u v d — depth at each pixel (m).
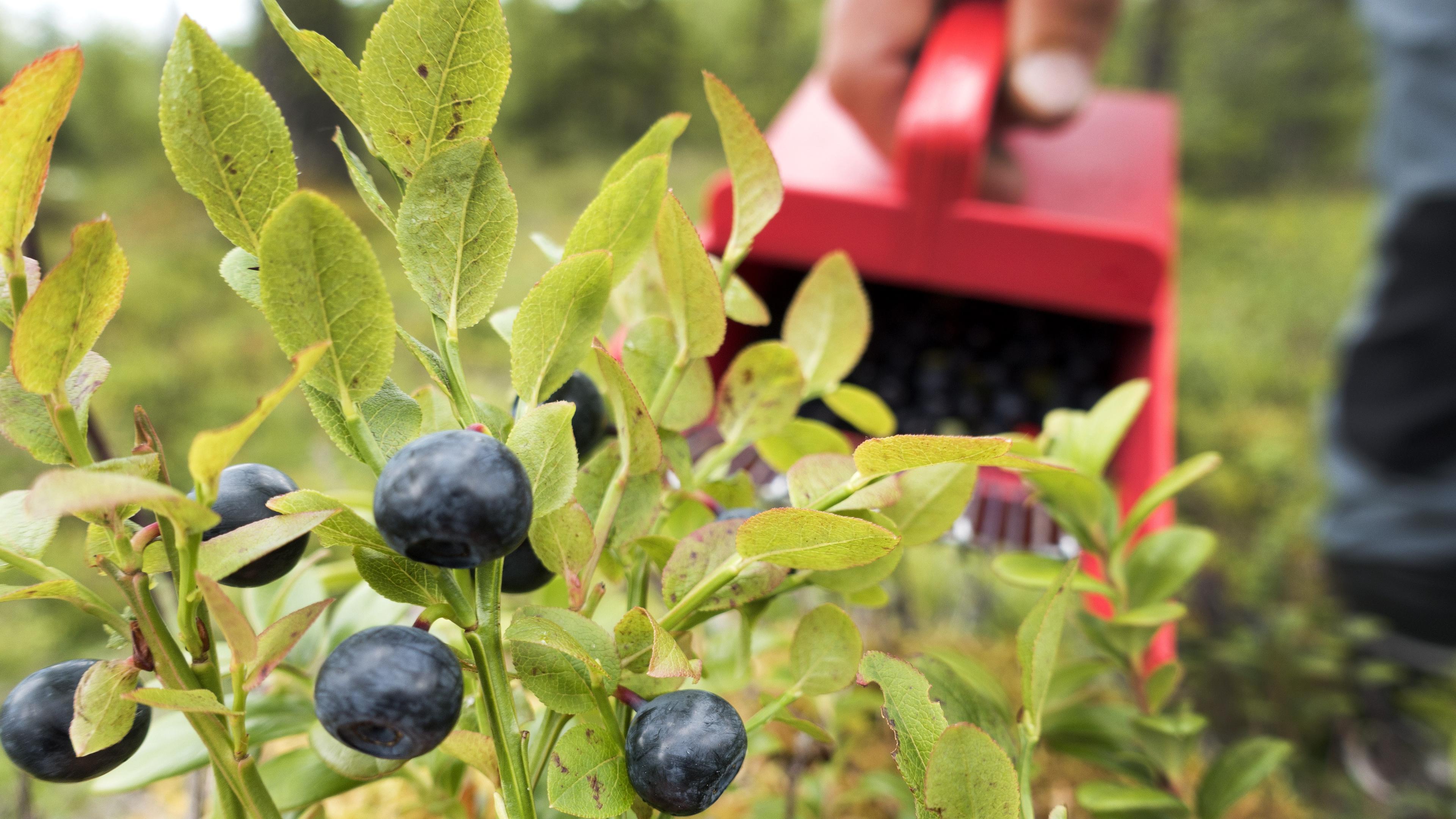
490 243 0.10
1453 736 0.28
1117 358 0.39
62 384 0.10
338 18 1.93
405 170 0.11
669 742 0.10
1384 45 0.50
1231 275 1.84
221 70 0.10
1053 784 0.24
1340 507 0.55
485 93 0.10
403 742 0.10
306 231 0.10
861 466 0.11
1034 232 0.32
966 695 0.13
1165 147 0.47
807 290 0.14
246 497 0.11
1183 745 0.16
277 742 0.21
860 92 0.39
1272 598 0.60
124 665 0.10
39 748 0.10
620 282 0.12
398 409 0.11
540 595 0.14
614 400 0.11
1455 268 0.48
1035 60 0.39
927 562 0.36
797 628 0.12
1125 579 0.16
